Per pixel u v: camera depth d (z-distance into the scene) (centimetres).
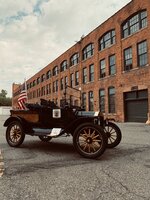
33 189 387
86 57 3369
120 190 380
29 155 658
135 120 2331
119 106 2522
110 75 2711
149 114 2086
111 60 2745
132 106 2378
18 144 790
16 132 809
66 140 972
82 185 405
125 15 2467
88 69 3256
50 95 4888
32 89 6412
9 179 438
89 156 611
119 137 760
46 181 427
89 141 620
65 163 564
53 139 1001
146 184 407
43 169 509
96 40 3039
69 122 733
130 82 2359
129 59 2428
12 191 378
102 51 2908
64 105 779
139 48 2284
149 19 2144
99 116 700
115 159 601
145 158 609
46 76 5156
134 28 2380
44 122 771
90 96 3206
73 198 349
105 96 2808
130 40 2394
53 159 607
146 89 2175
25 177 451
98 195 360
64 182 421
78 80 3562
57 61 4447
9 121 830
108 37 2823
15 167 525
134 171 487
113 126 771
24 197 353
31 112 793
